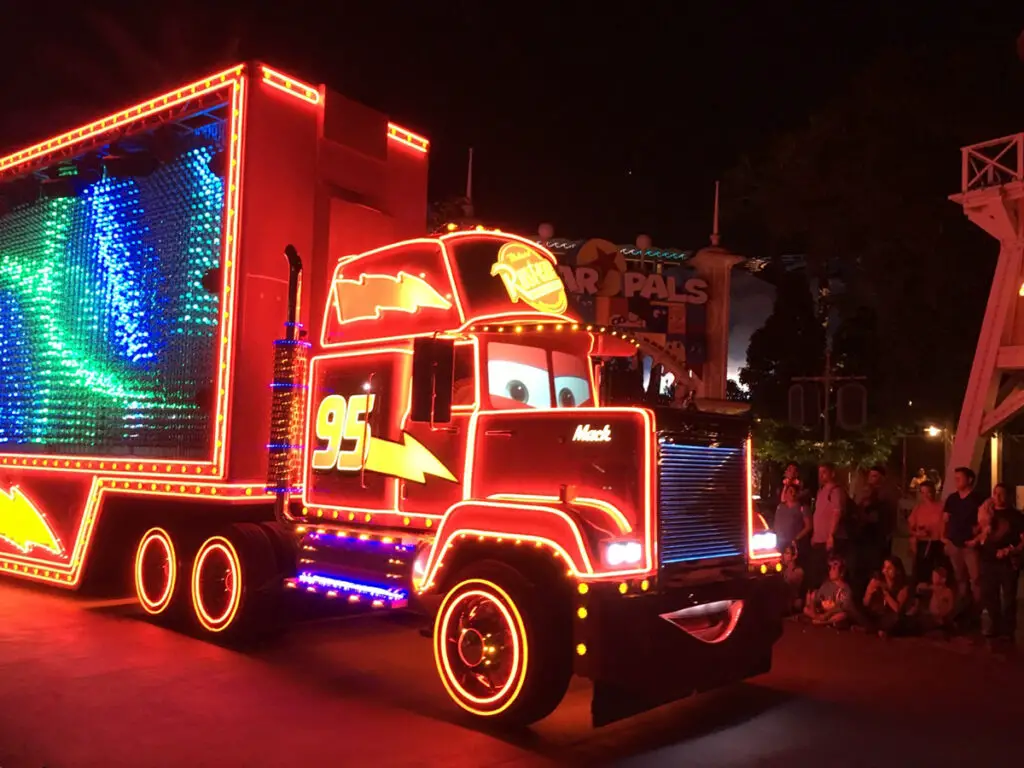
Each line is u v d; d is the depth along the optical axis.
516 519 5.82
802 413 11.53
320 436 7.69
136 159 9.02
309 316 8.41
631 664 5.50
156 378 8.79
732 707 6.45
